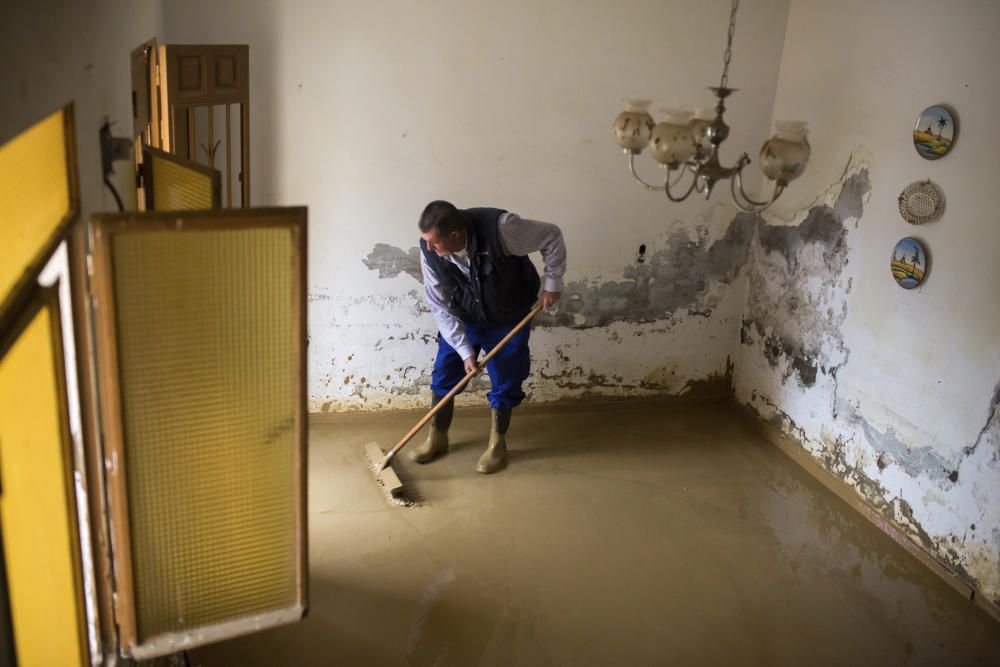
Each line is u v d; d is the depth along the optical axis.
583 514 3.27
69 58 1.50
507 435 3.87
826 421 3.59
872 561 3.08
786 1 3.67
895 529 3.21
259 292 1.52
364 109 3.43
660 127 2.11
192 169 2.07
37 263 1.34
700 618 2.71
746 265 4.05
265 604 1.78
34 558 1.60
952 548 2.95
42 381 1.48
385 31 3.35
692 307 4.06
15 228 1.34
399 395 3.88
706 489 3.51
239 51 3.04
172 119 2.76
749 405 4.12
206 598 1.72
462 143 3.56
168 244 1.43
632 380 4.12
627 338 4.04
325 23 3.29
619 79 3.62
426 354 3.83
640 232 3.86
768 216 3.88
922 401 3.06
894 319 3.17
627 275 3.92
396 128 3.48
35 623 1.65
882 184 3.20
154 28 2.73
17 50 1.22
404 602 2.71
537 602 2.74
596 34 3.53
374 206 3.56
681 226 3.90
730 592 2.86
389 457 3.41
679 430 4.02
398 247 3.64
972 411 2.85
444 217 2.87
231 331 1.53
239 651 2.45
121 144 1.99
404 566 2.89
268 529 1.72
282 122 3.38
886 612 2.80
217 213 1.44
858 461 3.40
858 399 3.38
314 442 3.68
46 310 1.42
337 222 3.56
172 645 1.73
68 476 1.55
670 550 3.07
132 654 1.71
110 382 1.47
